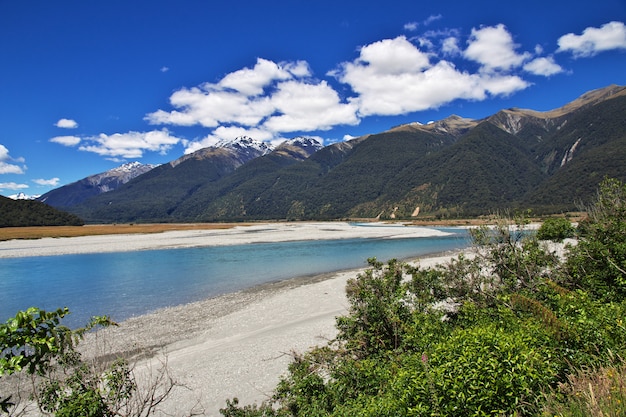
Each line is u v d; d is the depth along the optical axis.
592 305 6.19
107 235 73.88
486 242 10.91
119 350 13.44
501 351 4.41
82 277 28.27
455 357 4.65
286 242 55.88
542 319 5.85
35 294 22.58
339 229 90.19
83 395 4.80
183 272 29.95
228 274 28.86
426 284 10.41
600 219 10.02
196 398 9.59
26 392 9.80
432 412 4.17
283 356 12.08
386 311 8.85
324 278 26.42
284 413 7.02
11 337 3.23
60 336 3.65
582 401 3.80
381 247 46.75
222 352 12.81
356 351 8.66
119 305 19.84
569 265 10.00
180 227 108.44
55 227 98.81
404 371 5.42
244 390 9.98
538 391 4.18
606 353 4.79
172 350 13.40
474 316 7.85
